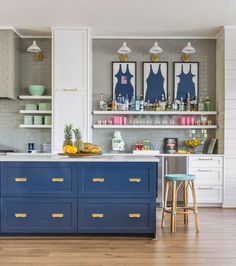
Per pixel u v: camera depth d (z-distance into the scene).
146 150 6.55
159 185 6.23
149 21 6.02
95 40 6.86
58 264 3.27
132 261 3.36
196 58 6.86
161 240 4.05
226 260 3.39
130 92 6.86
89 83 6.34
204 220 5.13
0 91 6.27
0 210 4.07
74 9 5.46
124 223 4.07
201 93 6.86
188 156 6.28
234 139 6.26
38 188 4.07
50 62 6.86
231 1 5.14
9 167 4.07
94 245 3.86
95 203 4.07
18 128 6.84
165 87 6.85
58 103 6.28
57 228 4.07
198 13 5.64
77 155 4.28
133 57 6.88
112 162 4.06
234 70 6.26
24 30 6.49
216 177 6.28
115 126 6.66
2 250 3.69
